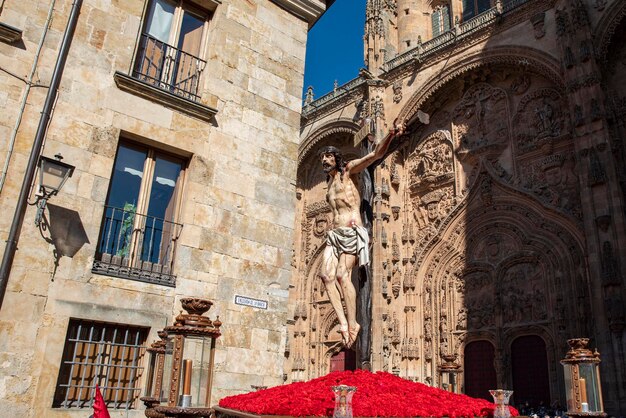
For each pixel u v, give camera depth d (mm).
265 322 11844
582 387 9586
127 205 10891
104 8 11188
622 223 22750
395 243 33594
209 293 11156
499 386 27062
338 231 6461
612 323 21453
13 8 9969
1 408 8281
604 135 24281
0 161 9180
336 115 41000
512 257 28562
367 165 6527
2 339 8523
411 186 34969
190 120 11852
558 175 27781
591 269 23047
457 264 31359
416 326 31672
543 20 29406
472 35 32750
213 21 13117
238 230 12000
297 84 14273
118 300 9914
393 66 37156
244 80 13141
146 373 9461
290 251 12820
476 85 33344
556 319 25672
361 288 6828
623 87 26500
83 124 10305
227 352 11062
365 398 5512
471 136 32719
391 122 35875
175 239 11211
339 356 37094
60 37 10414
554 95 29094
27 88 9781
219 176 12016
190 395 6250
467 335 29547
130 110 11008
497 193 30281
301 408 5066
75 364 9359
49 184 9180
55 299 9195
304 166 44125
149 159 11398
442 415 5551
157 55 12141
